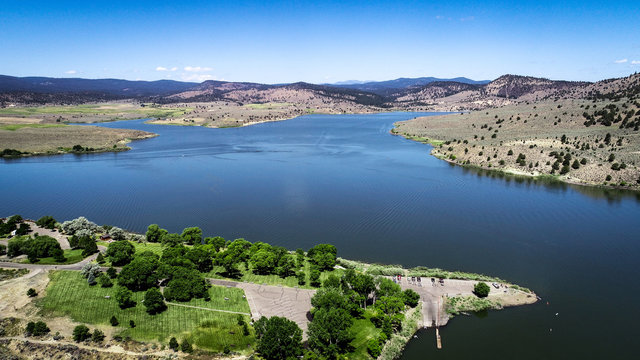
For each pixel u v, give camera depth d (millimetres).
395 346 74000
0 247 101062
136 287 86688
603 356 72812
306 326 77188
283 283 94938
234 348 71062
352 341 74500
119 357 66875
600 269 107438
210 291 88750
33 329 71312
